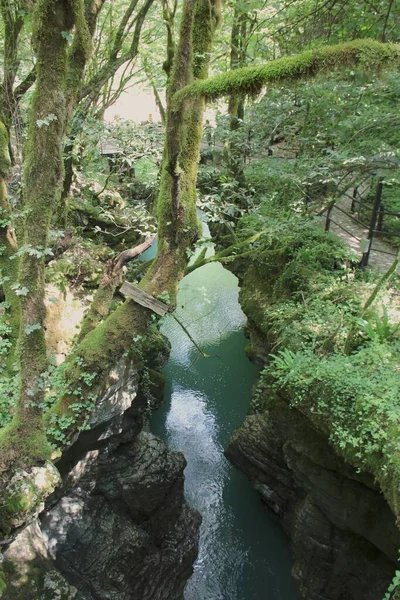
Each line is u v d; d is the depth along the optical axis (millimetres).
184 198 6484
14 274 6949
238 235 10227
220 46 12141
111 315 6902
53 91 4738
